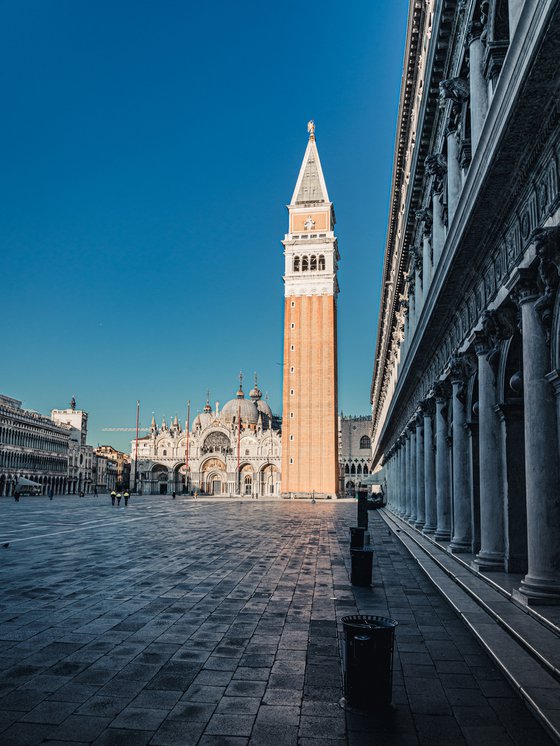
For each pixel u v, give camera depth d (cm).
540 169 1388
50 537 3659
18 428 14638
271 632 1425
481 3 1902
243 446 18550
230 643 1331
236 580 2125
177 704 981
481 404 1975
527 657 1146
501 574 1831
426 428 3512
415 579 2162
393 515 5872
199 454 18938
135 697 1009
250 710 960
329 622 1523
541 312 1386
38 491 15362
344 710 961
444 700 1001
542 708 902
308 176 15488
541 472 1404
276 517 6041
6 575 2209
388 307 6059
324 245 14900
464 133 2291
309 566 2483
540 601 1389
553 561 1403
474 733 877
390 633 987
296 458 14100
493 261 1856
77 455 18775
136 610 1641
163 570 2345
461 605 1581
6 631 1416
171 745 834
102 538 3619
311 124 16188
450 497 2938
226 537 3731
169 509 7850
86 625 1476
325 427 14162
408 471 4906
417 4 2936
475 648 1291
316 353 14500
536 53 1130
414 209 3675
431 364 3356
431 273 3284
